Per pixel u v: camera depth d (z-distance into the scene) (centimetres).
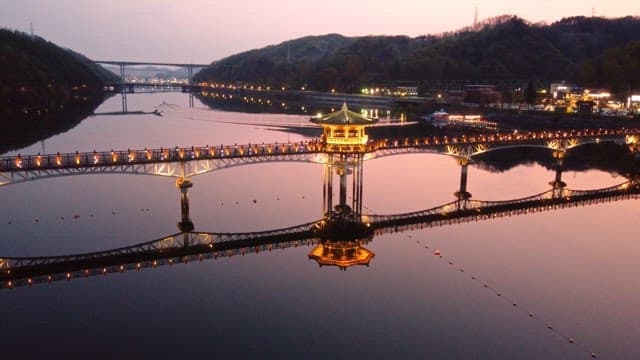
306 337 4375
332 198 8475
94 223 7312
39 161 6862
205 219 7581
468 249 6531
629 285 5500
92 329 4422
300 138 16712
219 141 15750
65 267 5662
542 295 5247
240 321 4628
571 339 4428
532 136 10931
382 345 4272
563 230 7375
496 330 4556
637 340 4422
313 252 6244
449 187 10225
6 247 6262
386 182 10656
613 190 9969
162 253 6141
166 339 4294
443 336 4441
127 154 7638
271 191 9481
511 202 8894
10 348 4084
